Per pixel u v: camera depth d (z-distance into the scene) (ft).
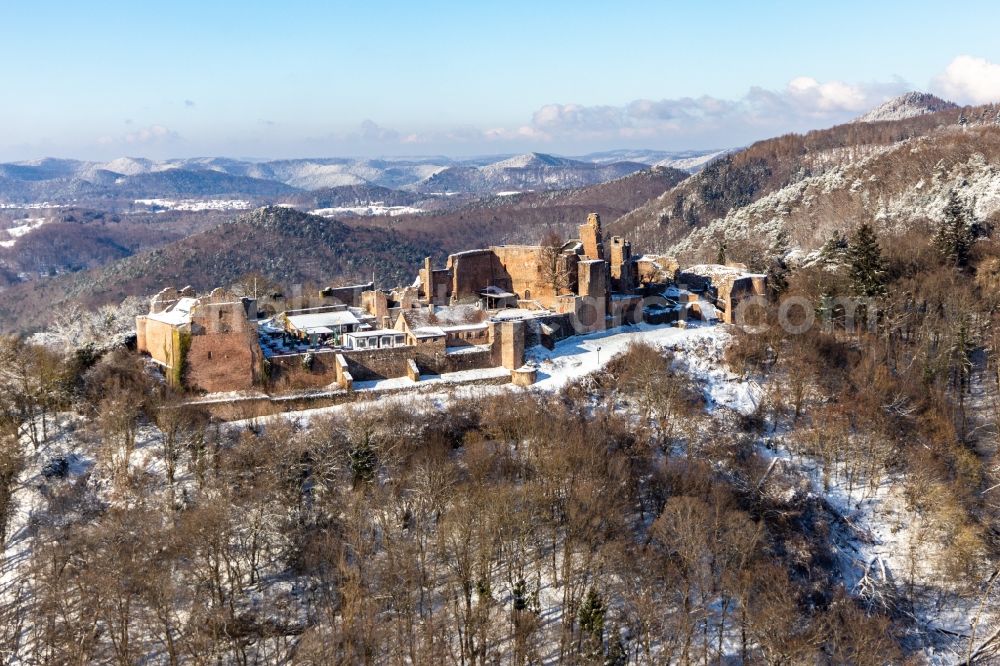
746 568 331.77
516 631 293.84
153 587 284.82
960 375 501.97
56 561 302.04
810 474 422.00
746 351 491.31
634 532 353.10
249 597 314.35
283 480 350.23
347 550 324.39
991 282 578.66
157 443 385.29
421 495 341.41
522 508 337.31
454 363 465.88
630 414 437.58
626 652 304.30
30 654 287.28
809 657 299.17
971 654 343.26
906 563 382.01
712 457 412.98
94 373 417.08
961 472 428.56
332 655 277.64
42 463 378.94
